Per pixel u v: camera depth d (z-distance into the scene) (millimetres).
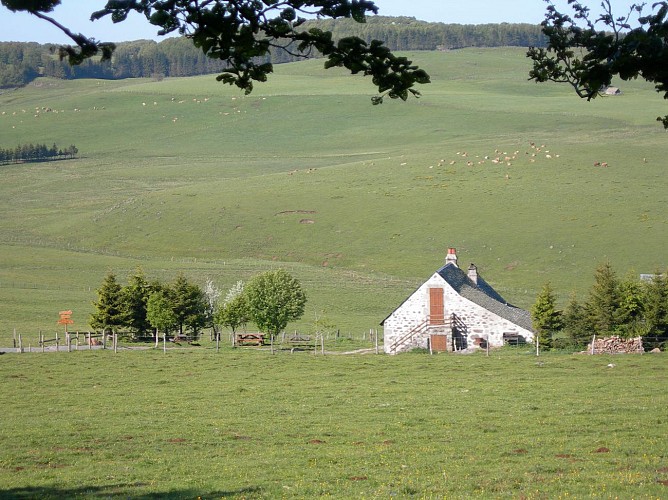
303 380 54781
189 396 48781
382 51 13875
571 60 15609
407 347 73438
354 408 43500
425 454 32406
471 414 40688
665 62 13602
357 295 116250
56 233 169750
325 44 14062
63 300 112750
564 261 129250
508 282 123250
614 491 24828
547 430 36156
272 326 79438
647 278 78188
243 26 14023
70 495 27141
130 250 155500
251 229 159250
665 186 161375
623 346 67688
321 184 184750
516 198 159000
